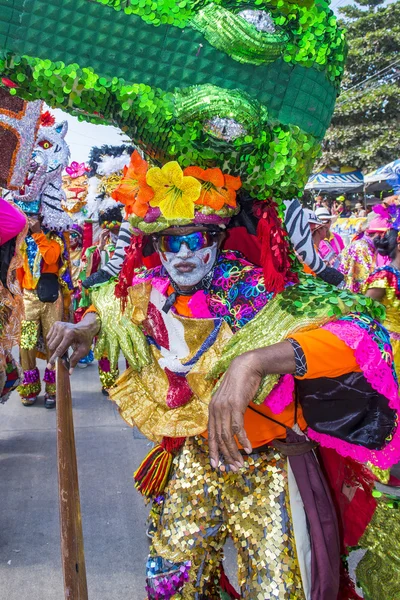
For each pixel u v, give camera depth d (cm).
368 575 193
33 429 477
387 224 361
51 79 143
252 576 173
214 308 181
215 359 177
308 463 179
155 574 188
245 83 146
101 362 418
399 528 188
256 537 174
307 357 149
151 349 192
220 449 142
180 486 189
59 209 500
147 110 147
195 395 185
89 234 625
